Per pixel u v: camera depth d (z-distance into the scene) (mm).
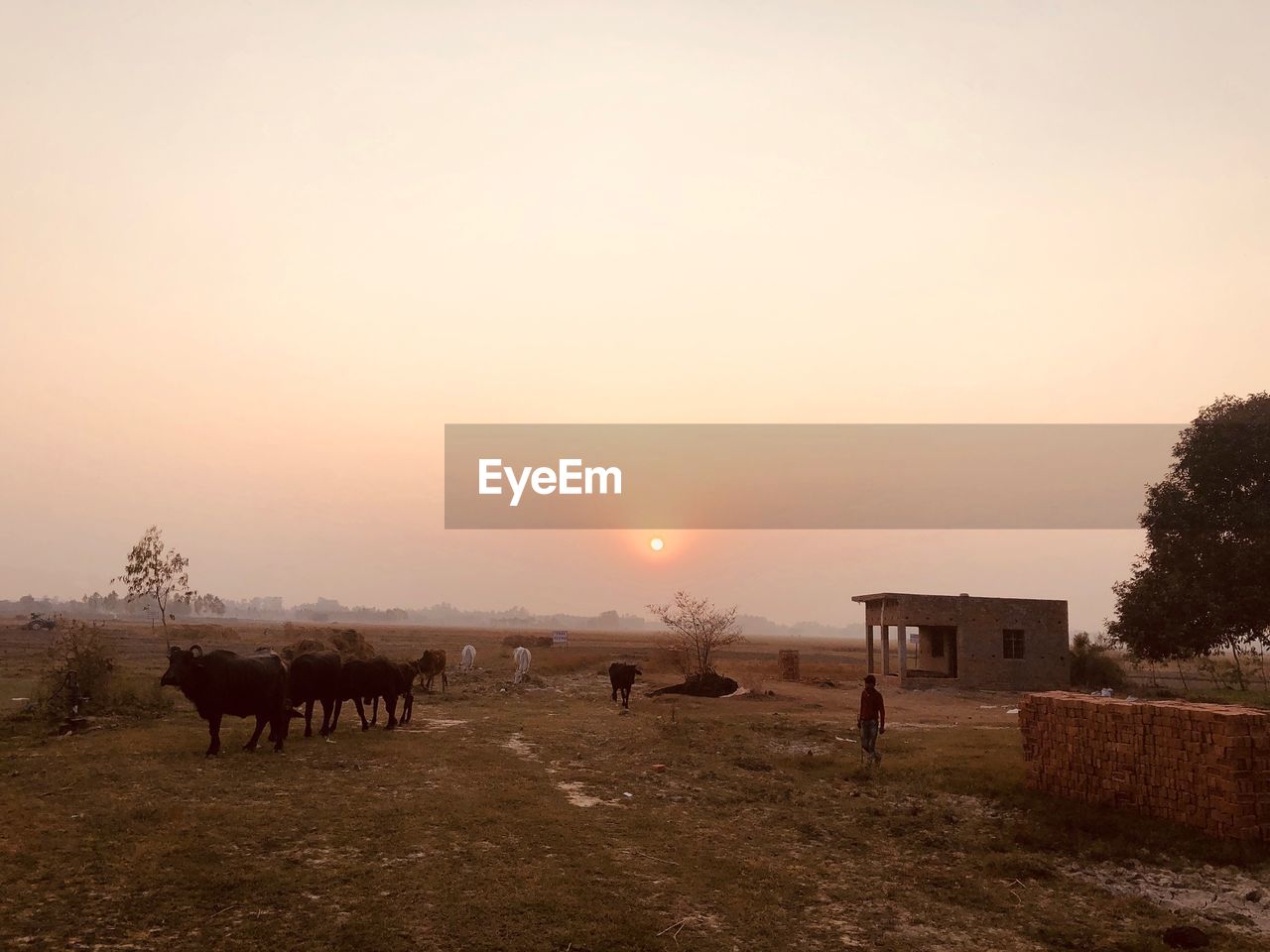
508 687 32594
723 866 10016
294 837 9828
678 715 25500
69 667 19828
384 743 16984
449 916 7723
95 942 6816
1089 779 13492
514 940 7316
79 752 14578
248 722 19438
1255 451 32594
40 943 6727
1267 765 11367
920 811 13180
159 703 20656
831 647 136375
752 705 30219
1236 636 32719
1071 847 11383
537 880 8852
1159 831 11648
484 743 18062
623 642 119625
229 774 13039
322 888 8266
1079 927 8617
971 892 9562
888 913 8789
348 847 9625
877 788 15008
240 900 7820
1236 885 10031
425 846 9805
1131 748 12820
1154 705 12656
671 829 11602
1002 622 40094
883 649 46500
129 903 7605
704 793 14219
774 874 9812
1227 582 32844
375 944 7043
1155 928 8648
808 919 8484
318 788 12352
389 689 19172
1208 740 11641
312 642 28625
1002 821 12891
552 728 21172
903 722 26141
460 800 12102
